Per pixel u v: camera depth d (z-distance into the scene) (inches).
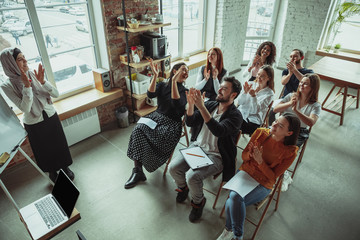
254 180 82.0
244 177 83.0
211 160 89.0
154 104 152.9
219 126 81.7
